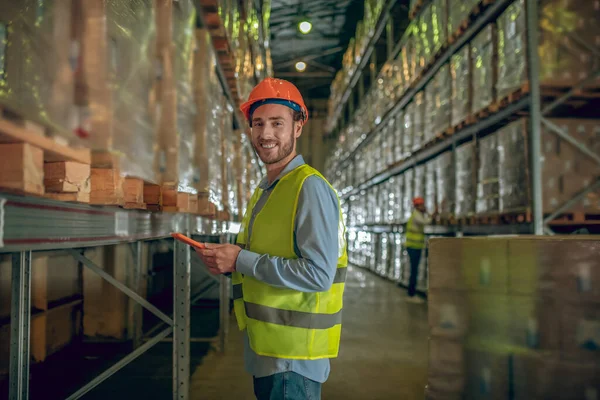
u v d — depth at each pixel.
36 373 3.66
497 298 1.94
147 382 3.48
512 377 1.89
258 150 1.54
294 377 1.38
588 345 1.78
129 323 4.71
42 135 1.06
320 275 1.33
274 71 19.36
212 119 3.08
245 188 6.43
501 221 4.74
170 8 1.94
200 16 2.83
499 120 4.88
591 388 1.77
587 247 1.79
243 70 5.25
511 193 4.44
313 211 1.36
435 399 2.01
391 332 5.26
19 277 1.95
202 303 6.80
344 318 6.01
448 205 6.34
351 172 15.58
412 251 7.55
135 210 1.81
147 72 1.67
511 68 4.46
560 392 1.81
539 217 4.07
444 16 6.27
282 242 1.42
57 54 1.07
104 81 1.20
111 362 4.00
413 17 7.66
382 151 10.63
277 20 14.98
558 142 4.25
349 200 16.80
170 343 4.67
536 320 1.86
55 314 4.13
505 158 4.57
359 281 10.09
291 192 1.42
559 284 1.83
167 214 2.31
